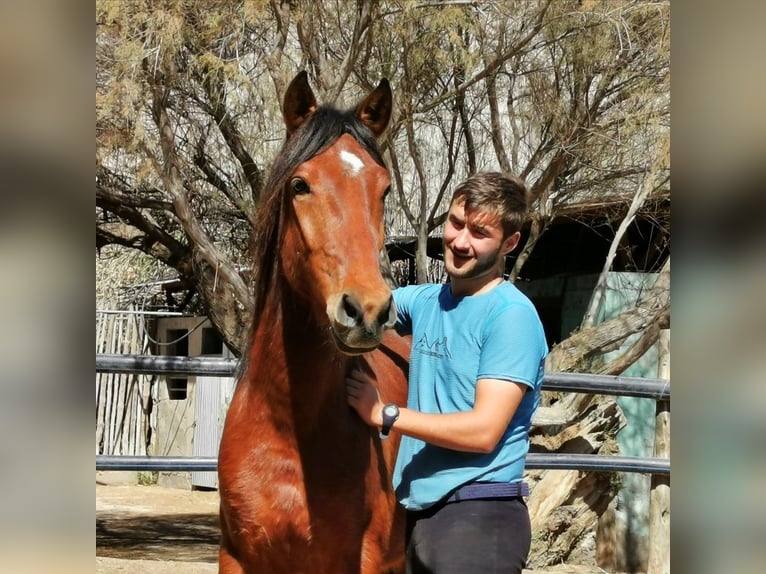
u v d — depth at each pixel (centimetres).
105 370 418
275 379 229
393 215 885
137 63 565
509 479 221
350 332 193
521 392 214
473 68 689
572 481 604
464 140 901
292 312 226
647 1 709
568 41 715
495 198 223
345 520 231
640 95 716
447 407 227
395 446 263
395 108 692
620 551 671
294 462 229
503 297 224
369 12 637
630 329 652
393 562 258
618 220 866
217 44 667
